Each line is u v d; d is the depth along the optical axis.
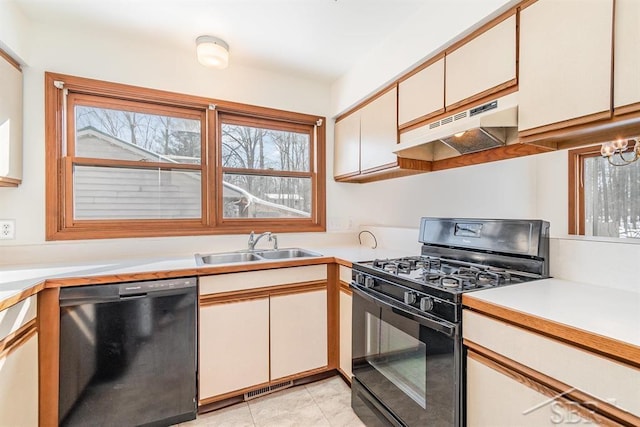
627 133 1.16
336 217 2.77
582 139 1.28
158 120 2.17
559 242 1.34
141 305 1.52
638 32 0.94
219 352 1.70
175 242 2.14
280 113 2.50
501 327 0.98
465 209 2.12
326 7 1.68
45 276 1.41
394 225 2.65
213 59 1.97
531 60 1.23
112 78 1.96
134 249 2.02
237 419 1.64
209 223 2.28
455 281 1.28
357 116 2.41
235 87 2.33
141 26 1.85
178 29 1.88
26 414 1.24
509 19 1.31
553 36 1.15
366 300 1.62
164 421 1.57
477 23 1.42
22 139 1.74
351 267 1.84
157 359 1.56
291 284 1.92
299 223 2.65
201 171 2.29
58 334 1.38
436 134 1.57
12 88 1.64
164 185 2.18
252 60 2.27
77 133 1.94
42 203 1.80
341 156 2.64
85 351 1.42
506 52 1.32
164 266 1.67
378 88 2.11
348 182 2.82
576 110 1.08
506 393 0.96
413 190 2.48
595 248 1.23
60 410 1.38
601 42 1.02
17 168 1.69
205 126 2.29
